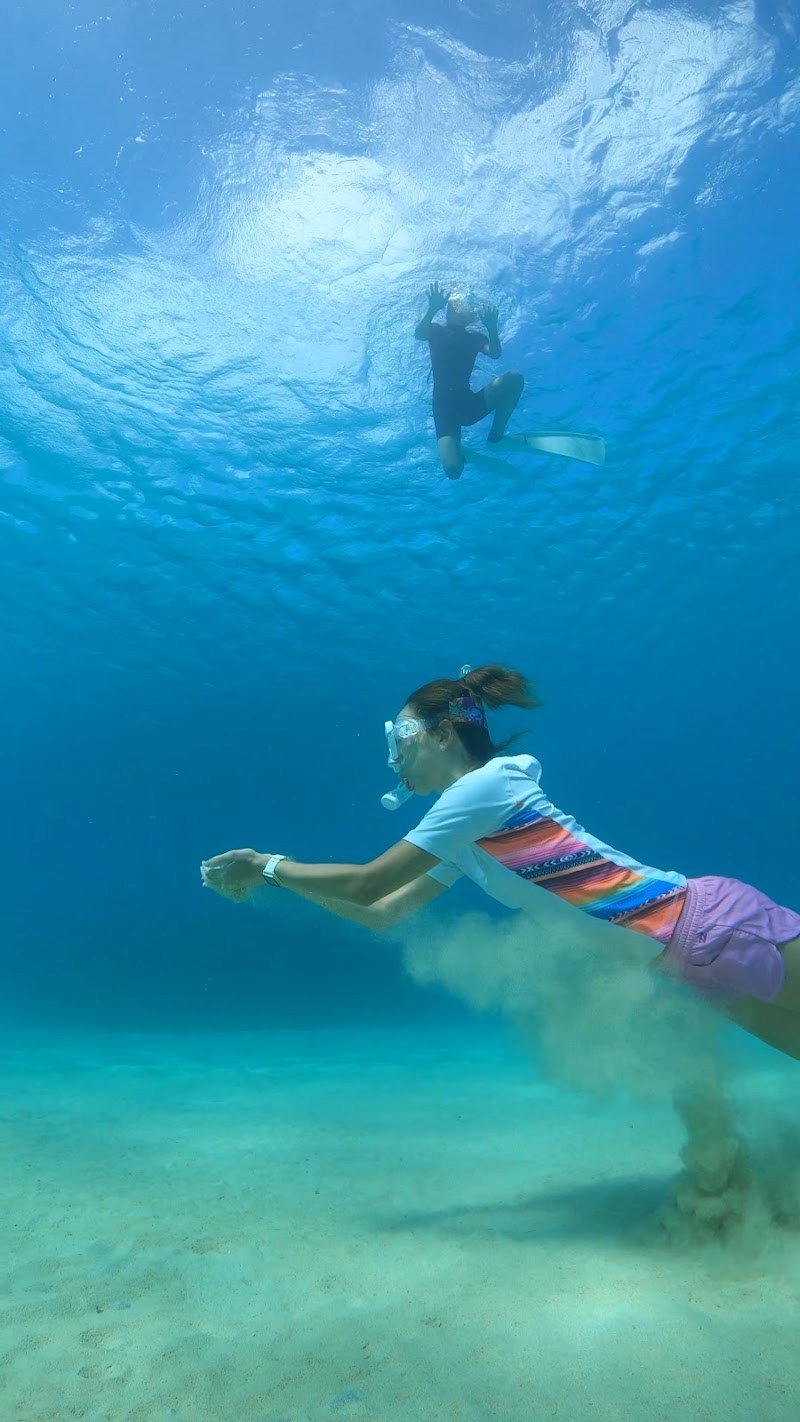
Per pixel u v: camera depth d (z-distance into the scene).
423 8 9.41
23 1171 3.66
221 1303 2.11
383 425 15.22
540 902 2.53
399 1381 1.65
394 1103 5.47
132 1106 5.53
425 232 11.64
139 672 25.84
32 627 22.73
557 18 9.41
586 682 28.95
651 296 12.59
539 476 16.88
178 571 20.06
